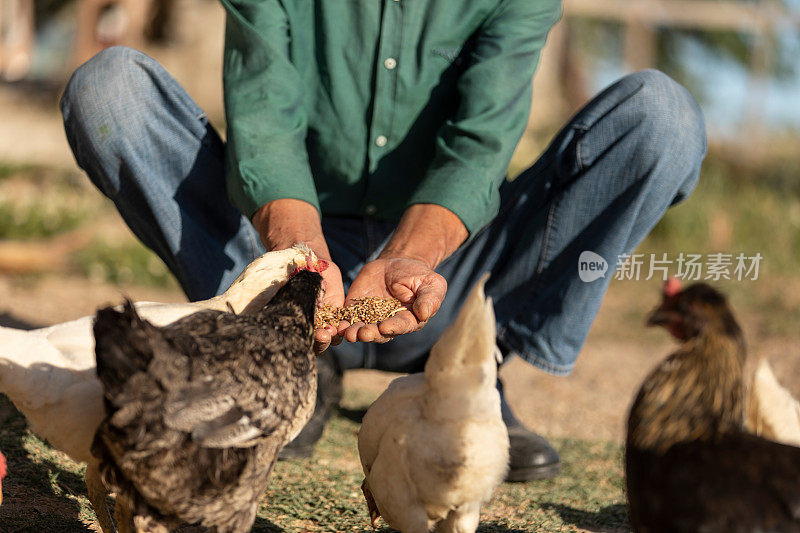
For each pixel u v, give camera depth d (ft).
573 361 13.05
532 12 12.35
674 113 12.08
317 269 10.02
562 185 12.79
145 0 57.77
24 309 21.94
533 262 12.91
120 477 7.75
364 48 12.54
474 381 8.48
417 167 13.04
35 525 9.31
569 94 64.90
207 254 12.84
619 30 67.26
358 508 11.14
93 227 31.40
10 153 46.16
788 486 6.97
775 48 55.77
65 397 8.25
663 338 26.53
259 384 7.87
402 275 10.05
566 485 12.80
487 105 11.86
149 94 12.27
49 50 83.10
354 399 17.42
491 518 11.10
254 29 12.14
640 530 7.82
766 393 9.18
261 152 11.35
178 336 7.71
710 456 7.32
